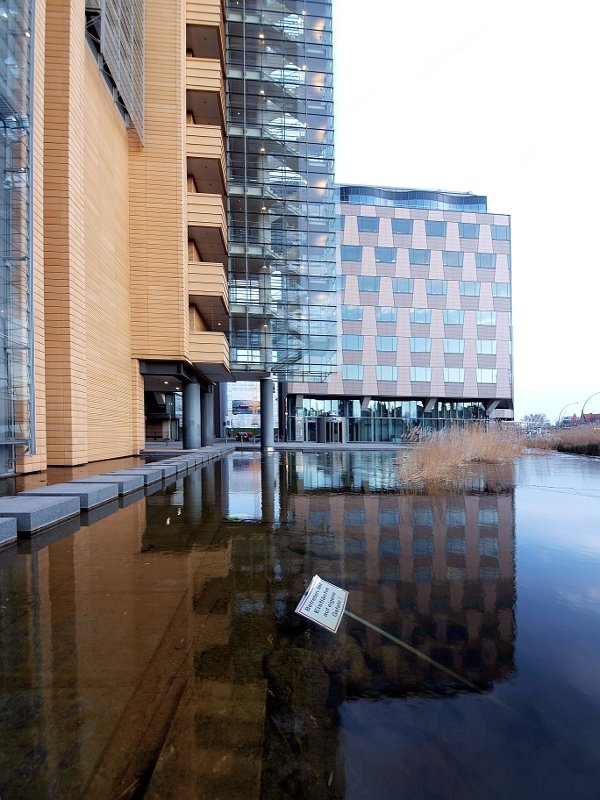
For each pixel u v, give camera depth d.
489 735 1.97
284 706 2.12
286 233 26.09
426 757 1.83
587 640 2.91
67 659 2.49
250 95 25.89
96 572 4.02
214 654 2.60
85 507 6.67
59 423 11.93
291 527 5.96
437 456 12.44
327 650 2.71
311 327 26.03
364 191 44.59
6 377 9.49
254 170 25.89
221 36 22.80
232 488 9.61
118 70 15.66
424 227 42.50
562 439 23.02
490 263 43.16
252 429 58.84
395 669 2.50
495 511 7.19
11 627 2.90
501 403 43.88
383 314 41.44
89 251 13.86
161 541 5.14
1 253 9.35
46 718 1.96
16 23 9.48
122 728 1.91
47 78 11.94
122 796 1.56
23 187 9.84
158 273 18.30
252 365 25.38
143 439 18.59
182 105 18.86
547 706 2.19
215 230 20.36
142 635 2.81
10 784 1.60
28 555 4.52
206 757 1.77
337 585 3.88
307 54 26.50
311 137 26.48
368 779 1.70
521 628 3.08
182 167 18.69
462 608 3.42
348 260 41.28
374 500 8.18
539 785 1.71
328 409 41.28
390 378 41.16
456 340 42.22
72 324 12.09
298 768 1.74
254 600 3.45
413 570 4.31
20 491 7.35
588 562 4.60
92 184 14.15
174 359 18.30
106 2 14.52
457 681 2.40
